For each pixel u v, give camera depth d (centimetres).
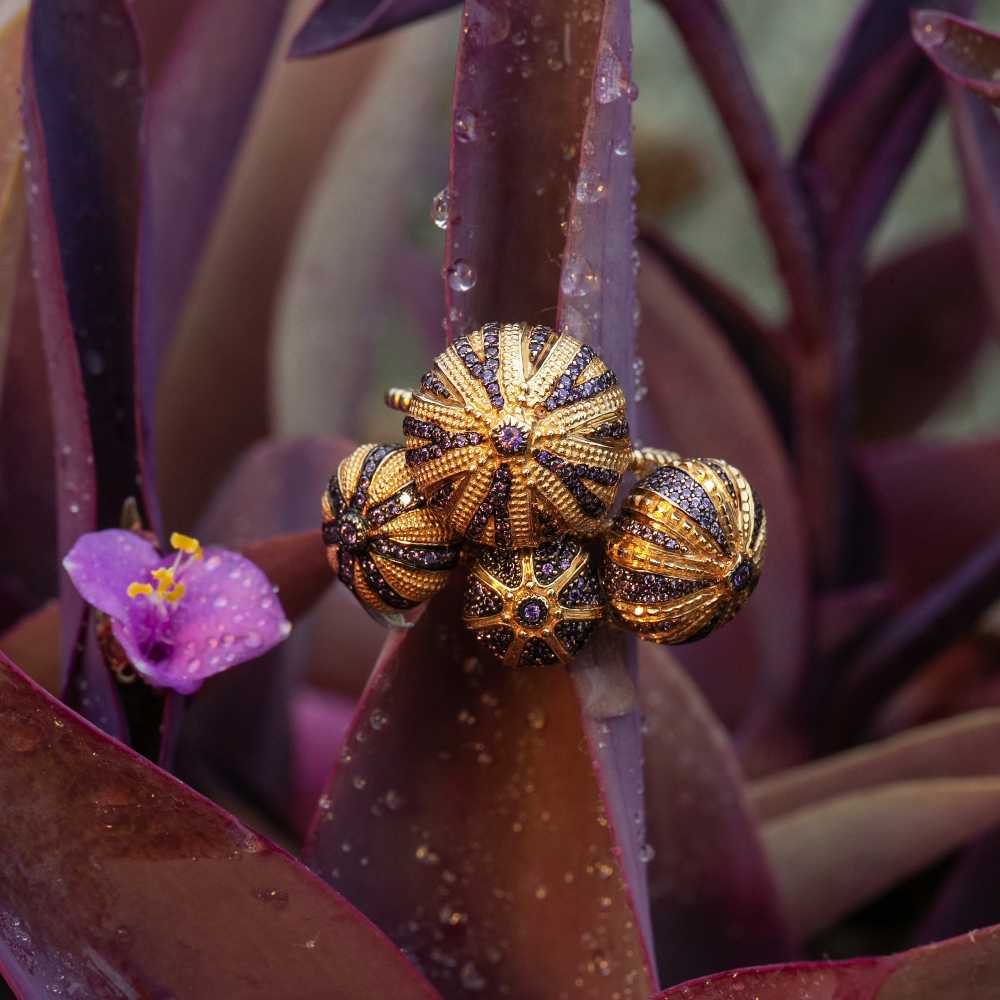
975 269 55
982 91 36
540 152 35
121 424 39
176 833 35
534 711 36
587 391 35
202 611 36
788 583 47
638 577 35
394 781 37
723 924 40
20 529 43
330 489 36
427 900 37
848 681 50
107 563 36
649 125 91
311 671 51
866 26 44
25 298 42
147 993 36
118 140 38
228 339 49
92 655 37
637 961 37
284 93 49
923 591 54
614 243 36
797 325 46
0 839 35
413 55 53
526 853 37
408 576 35
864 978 34
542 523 35
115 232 38
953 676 54
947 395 59
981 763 43
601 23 35
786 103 90
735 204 92
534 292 36
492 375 34
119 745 34
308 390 54
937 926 43
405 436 35
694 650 52
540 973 37
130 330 38
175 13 45
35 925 35
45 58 38
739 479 35
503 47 35
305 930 35
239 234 49
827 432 47
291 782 45
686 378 47
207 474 50
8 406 43
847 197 45
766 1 92
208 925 35
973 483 52
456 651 36
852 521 56
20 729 34
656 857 40
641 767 36
